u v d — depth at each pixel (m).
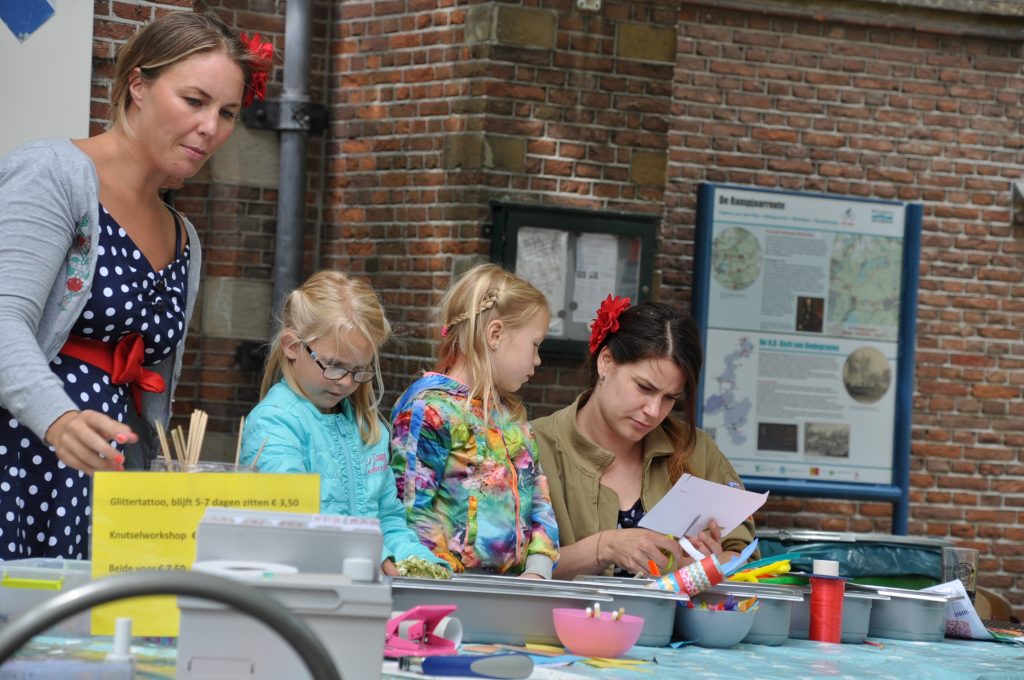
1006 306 6.68
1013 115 6.66
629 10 5.49
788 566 2.57
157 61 1.97
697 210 6.14
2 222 1.87
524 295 2.76
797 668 1.97
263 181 5.71
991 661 2.20
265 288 5.71
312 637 1.02
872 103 6.46
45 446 1.97
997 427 6.67
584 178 5.46
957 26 6.50
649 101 5.53
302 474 1.65
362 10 5.73
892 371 6.37
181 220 2.18
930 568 3.77
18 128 3.94
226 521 1.45
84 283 1.94
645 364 2.85
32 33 3.95
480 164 5.32
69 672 1.36
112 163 2.02
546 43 5.38
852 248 6.29
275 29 5.75
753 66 6.29
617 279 5.53
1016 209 6.64
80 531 2.02
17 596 1.60
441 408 2.62
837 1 6.32
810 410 6.25
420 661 1.64
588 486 2.92
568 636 1.92
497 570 2.62
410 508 2.54
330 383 2.28
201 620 1.36
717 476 3.11
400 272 5.57
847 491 6.28
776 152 6.32
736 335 6.15
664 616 2.12
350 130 5.75
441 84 5.46
